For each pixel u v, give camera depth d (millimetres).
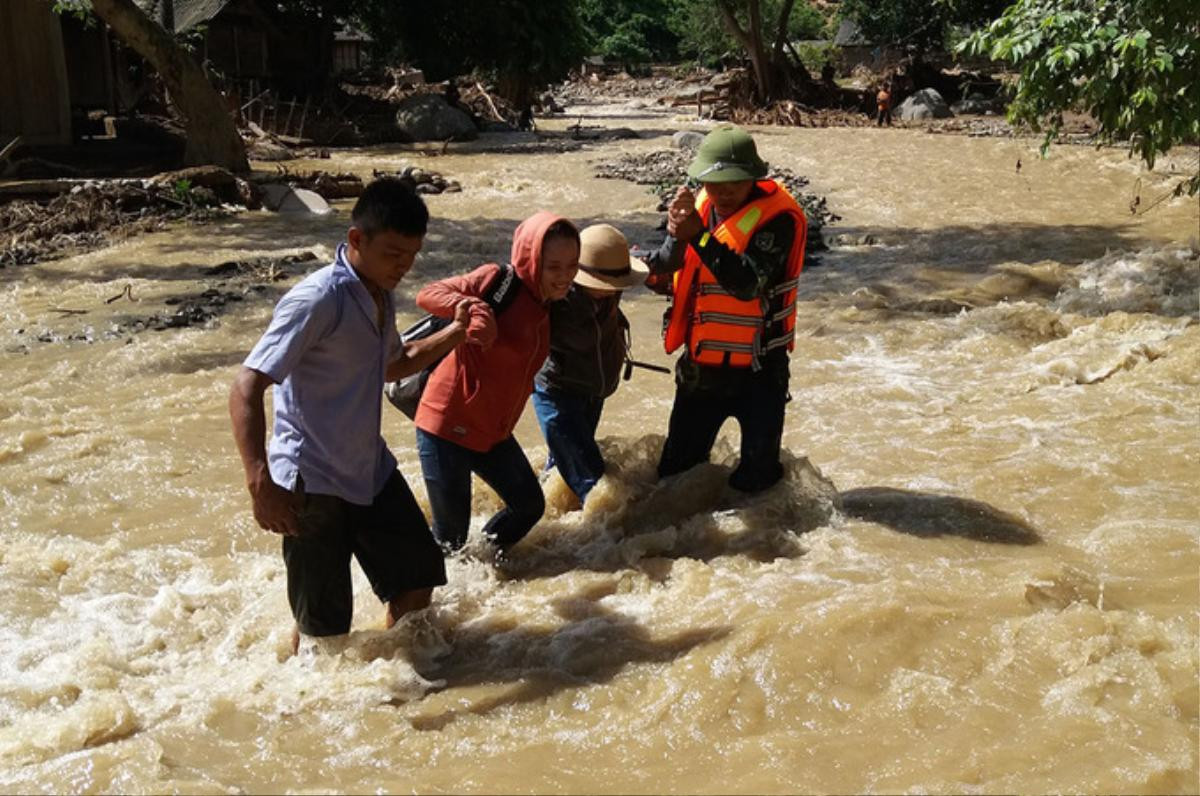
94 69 25594
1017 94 12414
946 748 4117
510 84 37812
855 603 4980
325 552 4648
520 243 5227
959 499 6465
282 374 4277
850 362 9977
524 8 35875
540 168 25109
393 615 5066
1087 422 7930
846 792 3881
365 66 48750
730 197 5648
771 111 40781
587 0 70250
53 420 8336
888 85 40875
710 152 5570
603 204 19953
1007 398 8688
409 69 46094
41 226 16219
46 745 4227
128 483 7184
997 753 4062
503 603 5410
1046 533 6074
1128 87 11602
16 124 22312
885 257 14898
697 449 6383
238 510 6789
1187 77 11172
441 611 5293
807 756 4078
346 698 4539
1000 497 6566
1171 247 13812
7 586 5680
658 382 9383
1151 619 4957
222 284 13047
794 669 4598
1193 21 11023
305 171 22797
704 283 5945
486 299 5230
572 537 6094
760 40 42719
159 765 4047
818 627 4816
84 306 12062
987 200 20125
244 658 4984
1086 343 9961
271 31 34375
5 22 22000
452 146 30688
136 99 29203
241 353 10258
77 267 14219
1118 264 12922
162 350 10305
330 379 4469
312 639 4875
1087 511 6348
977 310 11211
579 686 4613
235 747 4266
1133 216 18031
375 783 3932
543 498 5734
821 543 5859
